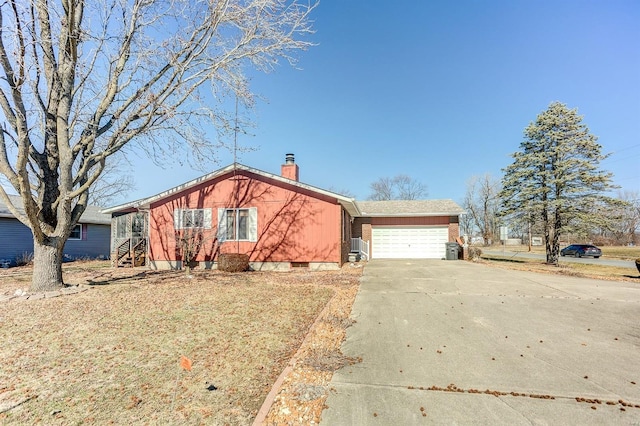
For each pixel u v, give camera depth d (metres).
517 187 19.08
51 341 5.05
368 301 7.70
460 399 3.34
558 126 17.95
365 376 3.85
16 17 7.55
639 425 2.90
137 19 9.15
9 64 7.43
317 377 3.81
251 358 4.41
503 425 2.89
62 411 3.16
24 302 7.65
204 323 5.95
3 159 8.25
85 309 6.98
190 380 3.78
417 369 4.05
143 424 2.95
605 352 4.63
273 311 6.80
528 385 3.64
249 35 9.89
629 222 44.59
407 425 2.89
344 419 2.99
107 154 9.10
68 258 19.67
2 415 3.09
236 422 2.98
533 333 5.45
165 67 9.59
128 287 9.68
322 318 6.21
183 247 13.07
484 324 5.93
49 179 9.10
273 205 14.34
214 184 14.73
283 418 3.00
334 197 13.93
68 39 8.52
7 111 8.12
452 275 11.87
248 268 14.11
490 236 53.00
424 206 22.64
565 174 17.52
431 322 6.05
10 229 17.91
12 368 4.11
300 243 14.09
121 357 4.43
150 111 9.33
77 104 9.73
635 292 8.75
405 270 13.48
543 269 14.34
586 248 28.52
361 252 19.89
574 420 2.97
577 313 6.67
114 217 17.06
